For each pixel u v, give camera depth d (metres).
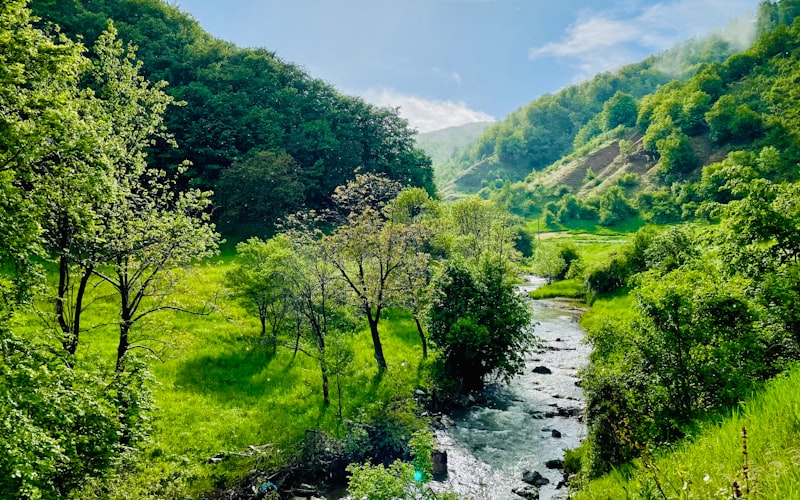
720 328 12.83
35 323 19.80
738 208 16.09
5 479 9.12
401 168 99.19
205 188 67.62
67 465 11.24
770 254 15.16
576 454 19.28
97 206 14.96
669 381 13.09
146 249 16.20
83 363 13.74
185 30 90.81
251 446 18.80
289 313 27.78
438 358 31.48
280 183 65.50
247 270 29.77
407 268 30.73
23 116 12.69
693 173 155.62
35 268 11.96
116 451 12.77
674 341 13.05
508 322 29.66
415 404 23.62
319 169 81.56
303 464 18.64
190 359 25.80
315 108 96.19
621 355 15.09
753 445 6.33
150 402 14.38
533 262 91.81
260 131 77.12
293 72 100.81
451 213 69.88
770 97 158.75
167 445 18.02
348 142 92.88
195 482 16.44
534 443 22.14
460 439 22.61
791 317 12.76
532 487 17.97
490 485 18.22
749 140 152.62
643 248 53.75
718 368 12.12
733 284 13.36
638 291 14.38
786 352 12.97
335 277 26.78
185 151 67.44
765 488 4.62
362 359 30.27
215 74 80.75
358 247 28.33
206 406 21.55
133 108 16.72
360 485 10.72
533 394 28.88
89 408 11.60
